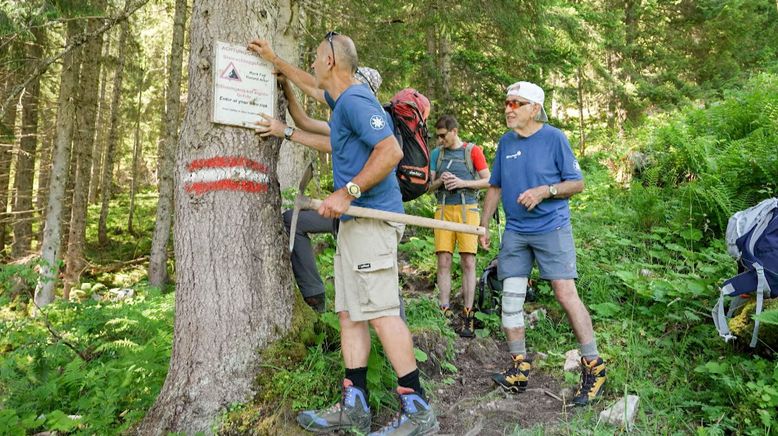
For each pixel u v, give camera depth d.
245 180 3.01
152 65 19.98
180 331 3.00
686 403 3.09
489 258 5.68
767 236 3.24
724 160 5.80
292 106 3.36
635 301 4.40
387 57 8.66
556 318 4.50
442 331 4.04
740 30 16.02
